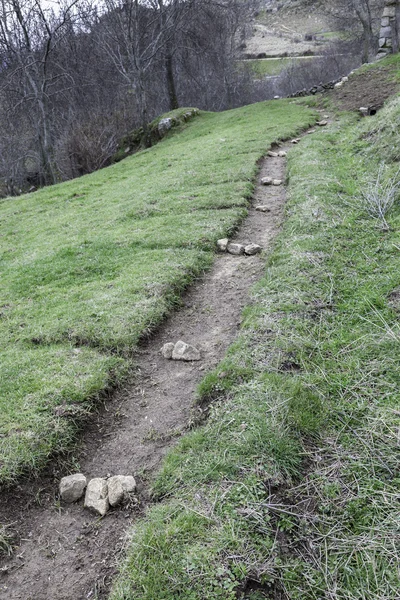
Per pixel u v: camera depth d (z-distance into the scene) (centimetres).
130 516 273
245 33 4844
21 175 2683
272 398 313
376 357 336
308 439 286
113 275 577
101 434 342
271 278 473
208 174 953
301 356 350
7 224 981
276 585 217
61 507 289
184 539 236
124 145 2117
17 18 1950
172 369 402
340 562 221
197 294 525
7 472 299
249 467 268
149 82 3056
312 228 550
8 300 563
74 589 238
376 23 3138
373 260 457
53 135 2512
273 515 245
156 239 652
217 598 209
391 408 289
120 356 421
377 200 553
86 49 2861
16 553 263
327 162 817
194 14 2569
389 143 729
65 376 384
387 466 257
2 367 409
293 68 4391
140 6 2106
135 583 225
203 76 3575
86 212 918
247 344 379
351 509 242
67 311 495
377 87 1475
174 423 337
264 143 1146
